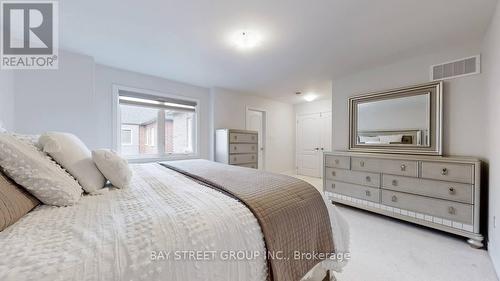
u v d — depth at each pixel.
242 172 1.64
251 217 0.89
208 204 0.90
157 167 2.04
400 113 2.74
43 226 0.68
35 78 2.34
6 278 0.47
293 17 1.83
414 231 2.29
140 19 1.87
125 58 2.75
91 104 2.68
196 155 4.04
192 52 2.55
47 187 0.87
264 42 2.29
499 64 1.54
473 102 2.21
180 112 3.90
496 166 1.62
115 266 0.56
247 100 4.74
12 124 2.21
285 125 5.71
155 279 0.61
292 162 5.88
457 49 2.33
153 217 0.76
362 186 2.79
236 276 0.79
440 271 1.59
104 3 1.65
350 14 1.78
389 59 2.71
